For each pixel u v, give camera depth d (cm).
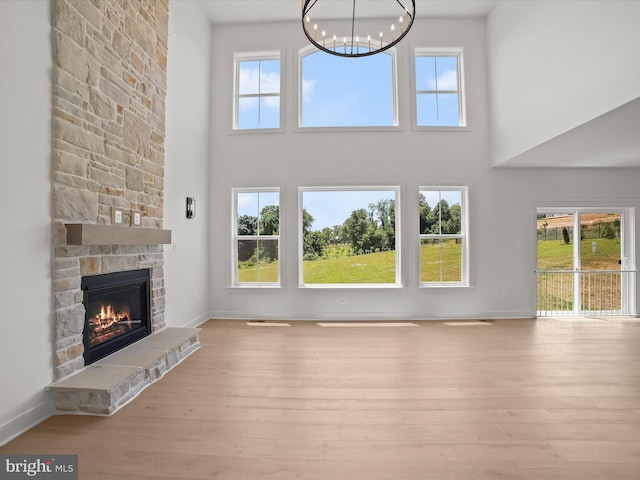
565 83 359
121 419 224
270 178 538
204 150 523
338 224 552
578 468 176
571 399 254
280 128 538
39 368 222
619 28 288
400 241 536
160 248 374
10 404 202
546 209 554
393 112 549
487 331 455
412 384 282
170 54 417
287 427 215
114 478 168
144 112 343
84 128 259
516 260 539
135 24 327
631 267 551
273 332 452
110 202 289
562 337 425
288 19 538
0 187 197
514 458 184
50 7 231
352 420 224
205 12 521
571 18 348
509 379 292
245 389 272
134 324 338
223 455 187
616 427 215
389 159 535
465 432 209
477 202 538
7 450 191
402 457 185
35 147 219
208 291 538
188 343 359
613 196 542
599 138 383
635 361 337
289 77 541
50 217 231
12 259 204
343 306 533
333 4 510
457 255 546
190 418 226
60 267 236
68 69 243
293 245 536
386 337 427
